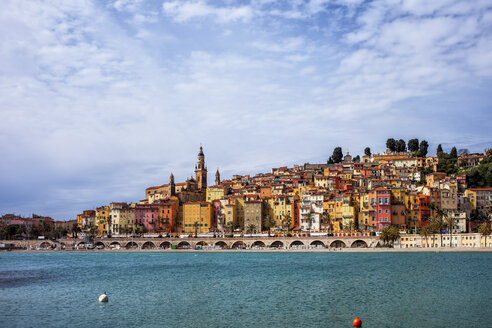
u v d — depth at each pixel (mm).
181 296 108938
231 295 109125
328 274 145625
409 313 84562
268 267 175000
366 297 101750
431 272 143625
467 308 88062
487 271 144000
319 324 78312
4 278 150250
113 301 103438
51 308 95688
